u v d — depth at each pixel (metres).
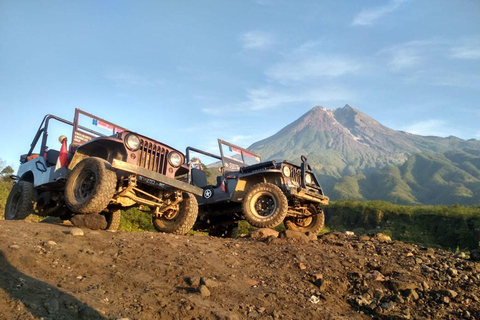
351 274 4.96
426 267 5.39
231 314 3.47
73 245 4.41
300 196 8.12
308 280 4.68
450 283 5.03
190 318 3.30
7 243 4.00
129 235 5.41
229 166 9.38
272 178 8.39
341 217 24.11
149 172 5.61
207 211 9.32
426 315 4.14
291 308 3.90
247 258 5.22
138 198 5.95
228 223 9.42
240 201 8.51
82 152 6.27
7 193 11.69
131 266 4.22
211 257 4.91
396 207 22.70
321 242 6.68
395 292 4.64
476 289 4.90
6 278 3.25
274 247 5.90
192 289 3.89
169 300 3.54
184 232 6.60
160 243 5.19
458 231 18.48
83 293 3.33
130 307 3.29
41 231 4.73
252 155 10.41
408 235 19.62
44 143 7.16
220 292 3.95
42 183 6.61
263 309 3.75
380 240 7.17
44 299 3.05
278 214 7.56
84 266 3.96
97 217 5.42
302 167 8.65
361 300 4.33
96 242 4.68
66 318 2.88
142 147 6.05
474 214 19.03
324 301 4.24
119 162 5.29
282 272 4.83
